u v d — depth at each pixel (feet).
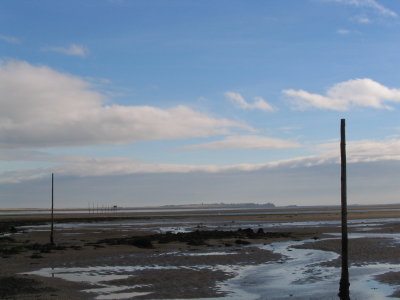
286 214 533.96
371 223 286.87
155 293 75.20
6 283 80.38
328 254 125.59
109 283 83.35
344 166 71.05
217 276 90.84
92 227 289.94
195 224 321.11
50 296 71.36
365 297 71.41
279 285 81.97
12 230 249.55
